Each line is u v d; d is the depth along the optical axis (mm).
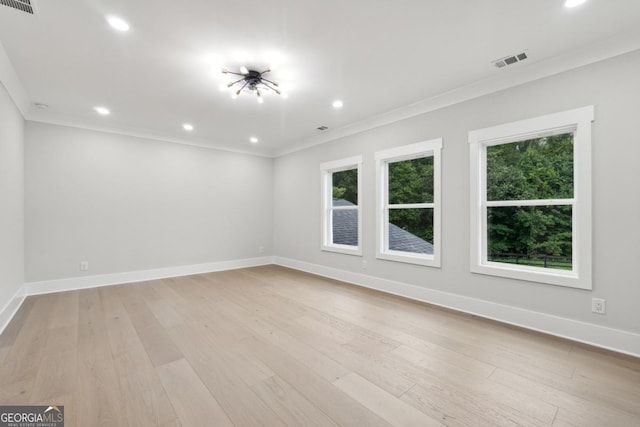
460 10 1988
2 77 2705
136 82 3061
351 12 2010
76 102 3590
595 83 2424
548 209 2846
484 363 2146
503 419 1562
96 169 4387
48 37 2268
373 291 4137
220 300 3693
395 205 4008
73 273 4199
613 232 2350
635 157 2258
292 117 4191
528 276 2779
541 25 2145
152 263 4875
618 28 2168
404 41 2361
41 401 1699
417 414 1604
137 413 1603
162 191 4988
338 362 2160
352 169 4875
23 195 3785
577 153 2520
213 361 2172
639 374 1996
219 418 1569
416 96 3445
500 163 3158
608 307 2369
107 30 2189
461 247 3287
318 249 5281
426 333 2680
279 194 6270
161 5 1921
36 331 2705
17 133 3441
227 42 2369
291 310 3314
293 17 2064
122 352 2307
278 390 1821
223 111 3932
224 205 5711
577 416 1590
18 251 3498
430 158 3793
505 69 2797
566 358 2219
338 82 3084
